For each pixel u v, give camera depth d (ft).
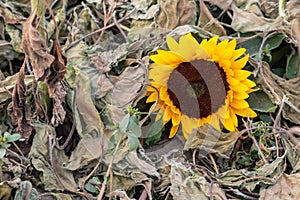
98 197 3.88
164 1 4.30
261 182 3.92
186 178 3.87
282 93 4.24
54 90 3.83
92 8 4.52
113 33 4.46
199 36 4.25
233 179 3.96
